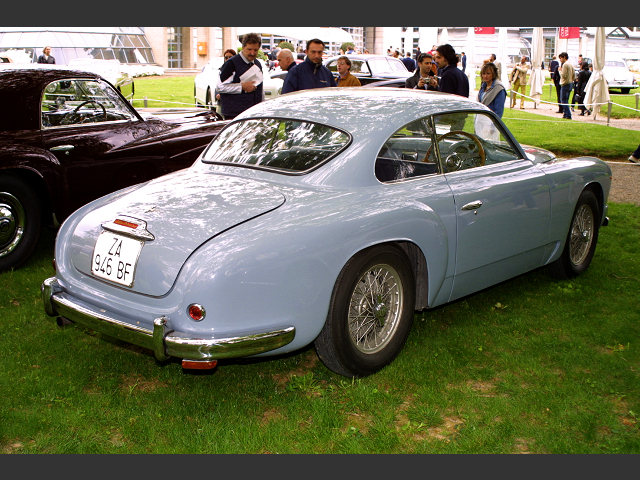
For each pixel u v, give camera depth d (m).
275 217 3.35
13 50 30.20
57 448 3.04
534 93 22.05
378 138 3.87
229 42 44.59
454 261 4.11
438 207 3.95
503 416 3.35
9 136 5.45
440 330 4.46
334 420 3.29
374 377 3.76
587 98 18.42
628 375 3.78
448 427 3.29
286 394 3.58
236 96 8.16
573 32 34.34
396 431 3.22
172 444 3.11
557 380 3.73
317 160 3.81
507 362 3.95
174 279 3.16
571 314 4.70
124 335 3.27
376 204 3.65
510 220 4.47
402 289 3.87
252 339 3.12
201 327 3.09
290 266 3.21
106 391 3.58
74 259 3.66
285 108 4.32
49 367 3.81
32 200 5.53
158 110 7.86
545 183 4.77
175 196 3.67
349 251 3.42
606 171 5.54
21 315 4.54
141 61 38.56
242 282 3.09
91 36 35.59
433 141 4.18
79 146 5.74
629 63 43.22
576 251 5.45
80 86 5.95
